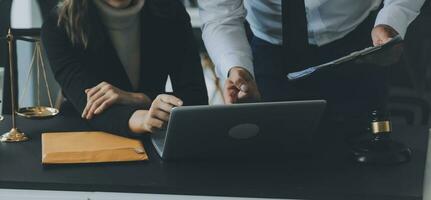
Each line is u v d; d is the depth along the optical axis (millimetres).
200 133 1609
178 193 1482
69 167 1607
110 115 1863
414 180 1521
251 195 1468
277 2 2236
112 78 2188
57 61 2123
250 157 1705
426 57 3686
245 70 1928
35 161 1650
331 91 2262
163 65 2277
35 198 1505
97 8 2154
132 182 1504
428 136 1909
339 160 1679
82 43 2143
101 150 1657
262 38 2338
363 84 2271
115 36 2201
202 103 2236
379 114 1707
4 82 2352
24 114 1912
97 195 1494
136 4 2174
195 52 2311
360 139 1778
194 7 4555
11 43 1880
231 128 1620
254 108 1592
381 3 2275
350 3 2211
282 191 1459
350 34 2268
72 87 2057
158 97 1782
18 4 4047
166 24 2256
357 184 1493
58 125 1987
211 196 1479
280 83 2297
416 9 2191
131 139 1794
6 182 1506
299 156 1724
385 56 1694
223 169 1610
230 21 2131
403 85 3678
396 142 1709
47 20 2207
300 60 2195
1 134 1890
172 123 1571
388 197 1426
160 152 1688
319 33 2248
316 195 1449
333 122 2018
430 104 3867
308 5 2209
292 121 1647
